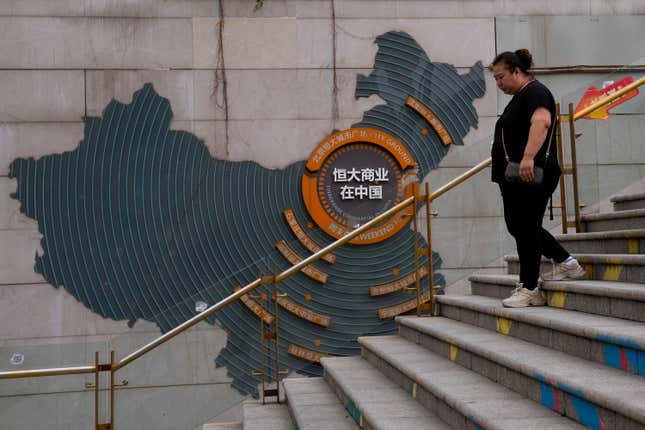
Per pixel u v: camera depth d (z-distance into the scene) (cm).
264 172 830
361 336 587
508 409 311
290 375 578
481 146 573
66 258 802
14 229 799
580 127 544
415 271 583
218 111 832
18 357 525
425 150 847
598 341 328
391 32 855
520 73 448
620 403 248
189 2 836
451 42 860
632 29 875
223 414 550
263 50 841
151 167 819
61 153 810
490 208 568
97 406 527
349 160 827
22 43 814
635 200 529
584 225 544
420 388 412
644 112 534
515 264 554
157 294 808
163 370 537
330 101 844
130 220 812
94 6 825
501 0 868
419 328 523
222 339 555
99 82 820
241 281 573
